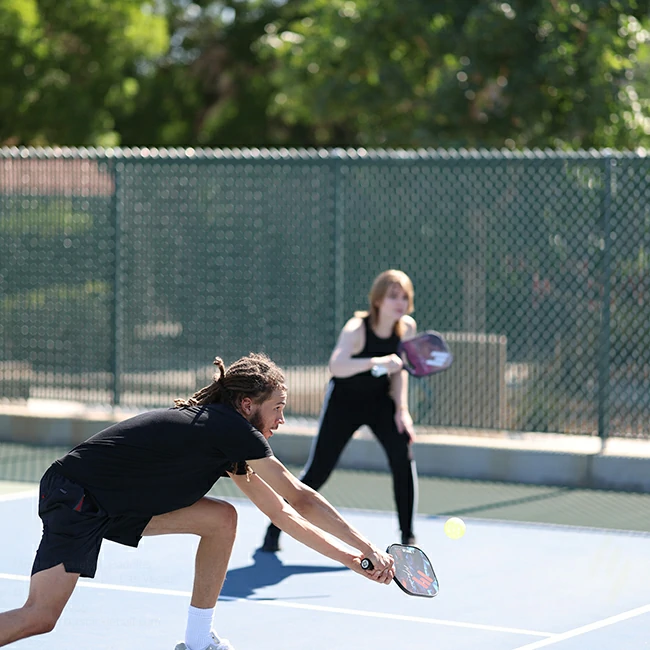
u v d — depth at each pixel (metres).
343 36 30.16
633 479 15.54
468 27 28.22
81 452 7.67
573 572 11.48
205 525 8.12
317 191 17.41
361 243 17.22
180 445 7.62
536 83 27.84
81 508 7.52
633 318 16.02
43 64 33.34
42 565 7.44
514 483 16.08
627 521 13.81
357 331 11.90
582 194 16.17
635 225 15.98
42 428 18.58
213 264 18.05
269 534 12.17
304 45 31.66
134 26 34.88
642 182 15.95
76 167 18.84
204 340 18.11
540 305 16.41
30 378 19.20
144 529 8.09
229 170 17.89
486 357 16.67
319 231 17.41
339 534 7.69
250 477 7.86
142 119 48.06
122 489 7.62
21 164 19.16
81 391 18.92
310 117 33.78
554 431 16.41
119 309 18.62
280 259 17.62
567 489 15.70
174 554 12.08
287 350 17.64
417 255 16.95
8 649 8.84
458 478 16.36
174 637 9.21
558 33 27.38
